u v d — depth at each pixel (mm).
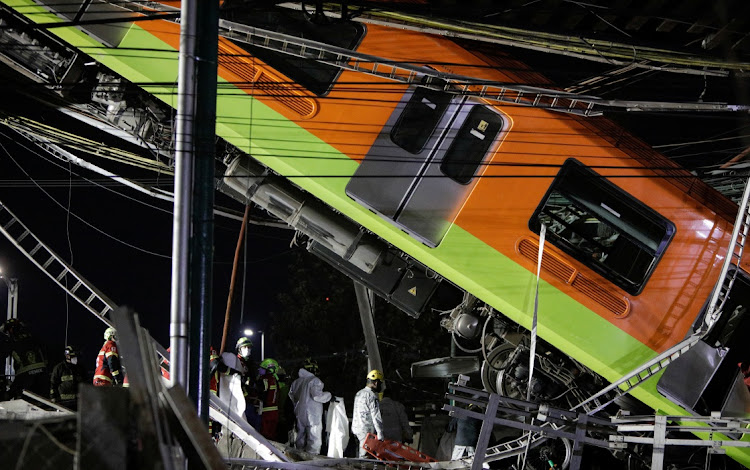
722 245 14961
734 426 12539
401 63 13000
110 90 15047
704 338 14914
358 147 14266
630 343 14789
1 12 14266
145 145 15734
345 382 31406
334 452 16688
